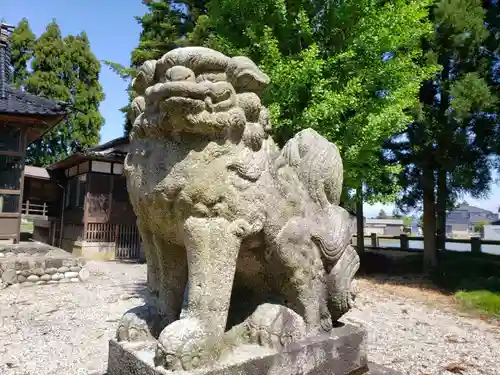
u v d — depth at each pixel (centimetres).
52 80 1870
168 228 166
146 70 162
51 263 646
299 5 548
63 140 1952
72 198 1112
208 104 150
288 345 170
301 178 201
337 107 477
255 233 166
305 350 172
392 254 1108
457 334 435
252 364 153
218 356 149
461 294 652
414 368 313
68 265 661
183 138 157
